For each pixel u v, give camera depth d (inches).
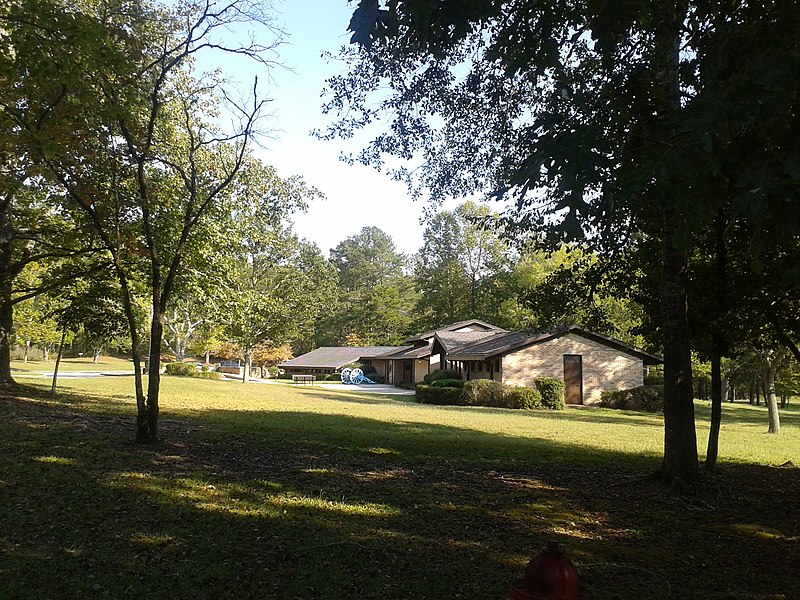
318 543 234.1
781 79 104.9
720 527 281.0
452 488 341.1
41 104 397.7
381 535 247.3
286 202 826.8
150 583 192.1
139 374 433.7
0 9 359.6
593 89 186.5
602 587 202.4
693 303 395.5
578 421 860.6
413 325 2817.4
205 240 655.8
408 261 3811.5
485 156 407.2
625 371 1267.2
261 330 1654.8
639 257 405.4
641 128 136.3
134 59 406.9
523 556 230.1
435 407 1079.0
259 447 454.9
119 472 334.6
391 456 444.5
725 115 106.7
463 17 158.4
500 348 1237.1
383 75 374.0
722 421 1022.4
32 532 234.5
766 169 103.4
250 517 264.7
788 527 283.4
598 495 336.5
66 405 651.5
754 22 146.6
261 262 1503.4
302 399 1115.9
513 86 350.6
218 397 962.7
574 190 108.9
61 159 402.6
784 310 380.5
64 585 187.8
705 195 112.4
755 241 111.0
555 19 179.2
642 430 737.6
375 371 2415.1
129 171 470.9
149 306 929.5
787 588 205.9
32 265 831.7
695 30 177.2
